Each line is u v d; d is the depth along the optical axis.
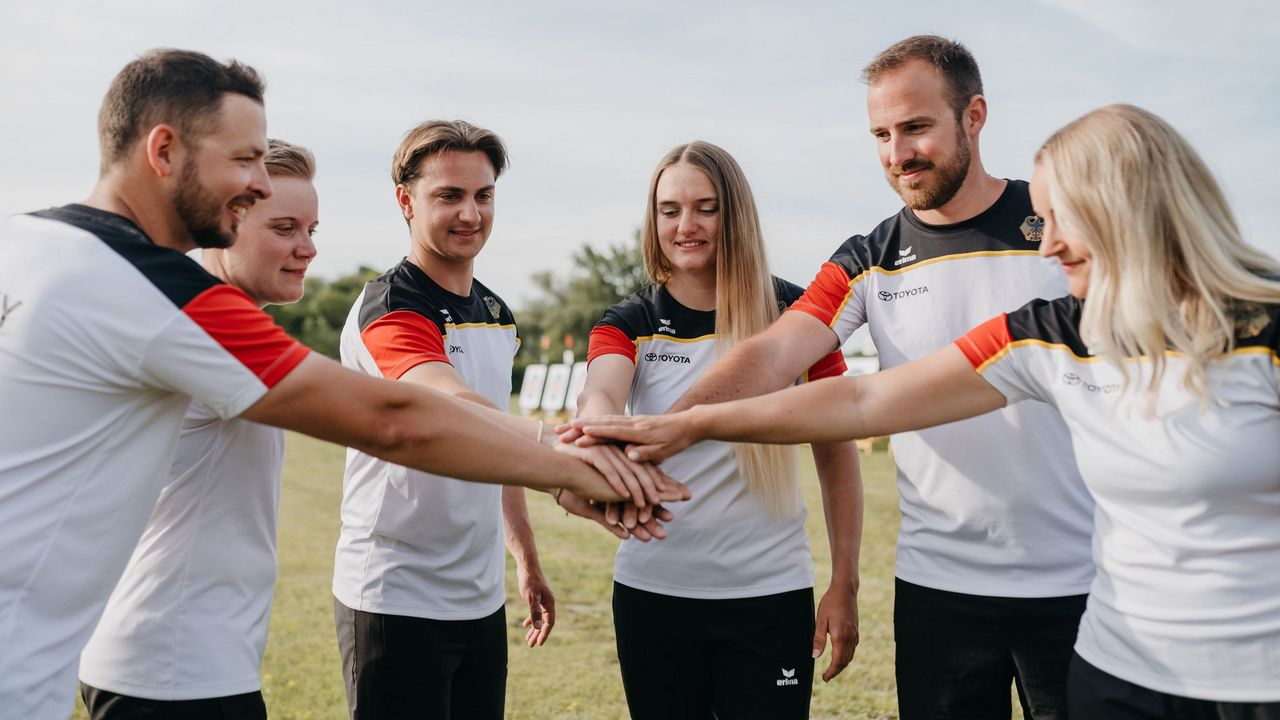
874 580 6.93
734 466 2.79
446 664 2.88
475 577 2.92
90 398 1.75
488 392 3.07
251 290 2.46
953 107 2.53
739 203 2.85
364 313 2.88
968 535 2.56
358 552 2.88
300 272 2.52
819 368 2.94
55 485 1.74
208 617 2.26
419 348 2.75
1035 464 2.47
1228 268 1.69
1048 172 1.88
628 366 2.94
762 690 2.81
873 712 4.45
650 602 2.89
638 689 2.94
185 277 1.78
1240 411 1.71
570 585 7.14
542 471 2.26
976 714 2.61
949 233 2.65
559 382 26.16
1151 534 1.80
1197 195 1.75
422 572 2.83
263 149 1.98
